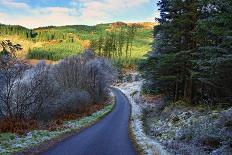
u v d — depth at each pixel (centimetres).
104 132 2566
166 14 3159
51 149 1653
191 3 2944
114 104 6081
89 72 5912
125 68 14500
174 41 3158
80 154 1545
